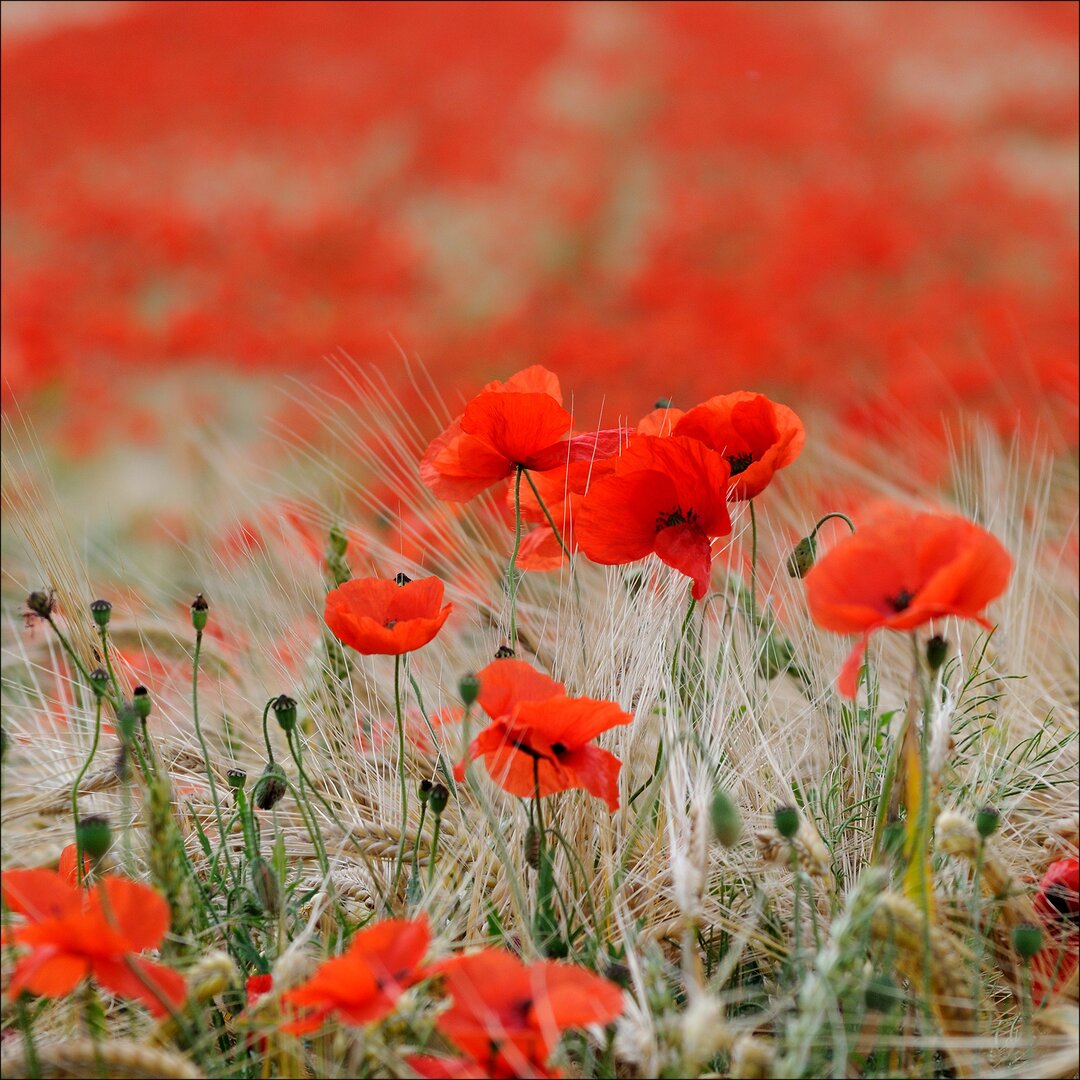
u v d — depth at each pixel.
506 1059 1.85
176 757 2.11
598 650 2.09
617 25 17.11
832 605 1.88
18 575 2.40
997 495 2.49
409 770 2.10
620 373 7.33
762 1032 1.96
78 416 7.00
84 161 13.06
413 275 9.95
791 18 17.27
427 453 2.10
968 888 1.99
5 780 2.15
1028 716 2.22
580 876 2.01
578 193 11.55
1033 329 7.43
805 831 1.93
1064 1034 1.91
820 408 6.28
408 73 14.88
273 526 2.35
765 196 11.48
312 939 2.00
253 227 10.29
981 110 12.98
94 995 1.92
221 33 15.35
